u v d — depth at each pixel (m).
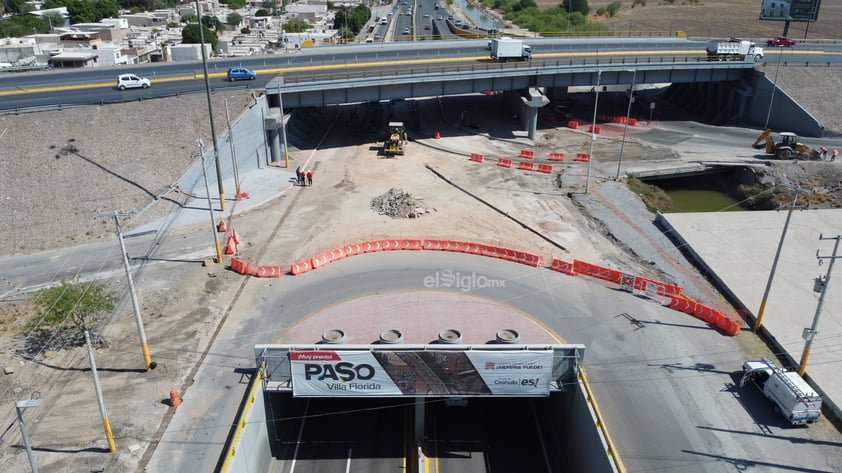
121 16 197.75
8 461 28.62
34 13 180.75
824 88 85.62
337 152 75.31
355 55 89.00
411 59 85.19
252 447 30.73
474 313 40.88
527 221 55.91
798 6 109.81
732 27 176.50
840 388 33.66
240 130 64.06
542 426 37.16
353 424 36.72
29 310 40.78
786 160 71.12
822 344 37.69
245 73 72.69
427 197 61.38
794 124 83.44
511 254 48.72
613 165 70.81
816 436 30.95
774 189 65.00
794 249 50.88
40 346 37.00
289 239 51.75
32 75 76.50
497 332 37.25
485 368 32.50
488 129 85.44
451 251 50.12
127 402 32.62
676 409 32.72
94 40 139.00
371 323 39.56
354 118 90.31
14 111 57.66
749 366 34.22
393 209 57.34
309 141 79.75
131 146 59.09
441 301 42.34
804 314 41.19
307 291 43.88
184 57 110.81
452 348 32.91
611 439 30.66
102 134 59.00
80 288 38.66
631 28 172.88
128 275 32.59
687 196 68.50
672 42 105.19
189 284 44.25
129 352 36.81
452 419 37.47
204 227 53.53
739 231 54.16
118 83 67.56
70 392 33.31
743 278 46.00
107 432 28.89
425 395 33.09
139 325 33.59
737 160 71.75
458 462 33.94
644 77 85.25
